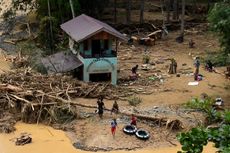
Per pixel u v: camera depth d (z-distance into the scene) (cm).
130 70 5662
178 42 7150
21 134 3841
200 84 5172
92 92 4656
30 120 4097
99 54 5078
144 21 8031
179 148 3562
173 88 5009
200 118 4028
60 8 6994
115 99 4622
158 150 3525
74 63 5162
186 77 5416
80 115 4109
